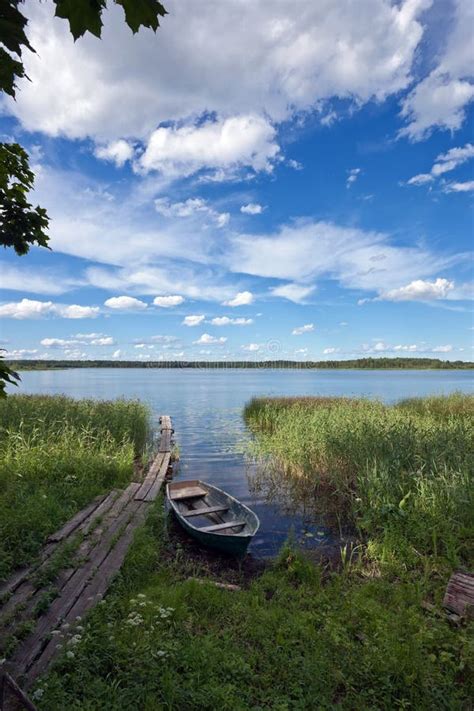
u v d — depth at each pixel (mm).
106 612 4207
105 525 6738
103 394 38875
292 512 8805
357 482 9016
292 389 49969
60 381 69438
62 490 8031
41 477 8703
